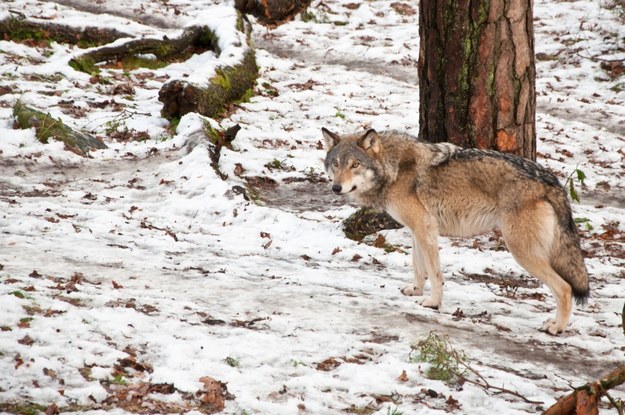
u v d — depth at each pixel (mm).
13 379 6805
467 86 13336
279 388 7391
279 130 21062
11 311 8227
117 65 24641
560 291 9953
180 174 16359
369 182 10945
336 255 13273
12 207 13797
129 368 7406
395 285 11805
